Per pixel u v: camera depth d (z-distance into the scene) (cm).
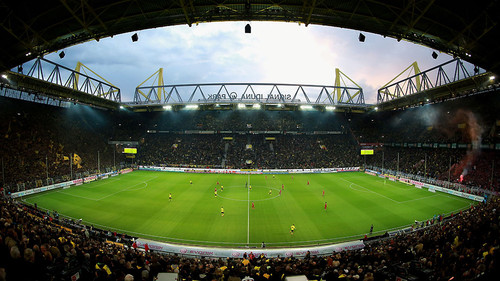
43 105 6800
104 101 7388
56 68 5616
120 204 4125
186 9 1922
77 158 6500
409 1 1783
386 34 2314
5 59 2219
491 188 4478
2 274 596
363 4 1939
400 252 1670
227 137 9044
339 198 4594
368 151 7669
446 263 1284
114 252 1792
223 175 7056
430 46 2373
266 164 7831
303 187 5525
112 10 1962
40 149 5825
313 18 2125
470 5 1778
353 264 1505
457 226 2233
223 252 2458
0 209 1938
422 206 4125
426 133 7356
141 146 8662
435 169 6012
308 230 3128
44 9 1833
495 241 1394
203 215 3625
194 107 8275
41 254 934
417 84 7662
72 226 2883
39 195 4566
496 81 4594
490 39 2000
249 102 7588
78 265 896
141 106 8125
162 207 3988
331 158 8225
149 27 2247
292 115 9875
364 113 9556
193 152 8406
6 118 5712
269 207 4028
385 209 3956
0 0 1636
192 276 1362
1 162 4831
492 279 659
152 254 1944
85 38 2280
